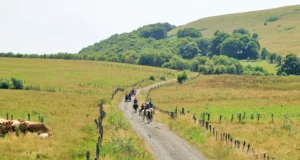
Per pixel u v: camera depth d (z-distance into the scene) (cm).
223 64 18575
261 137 3594
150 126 4012
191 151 2773
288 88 10750
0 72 12050
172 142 3103
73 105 5922
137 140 2977
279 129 4097
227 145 2764
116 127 3506
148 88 11325
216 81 12419
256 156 2561
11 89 8312
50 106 5481
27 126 2856
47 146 2436
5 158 2041
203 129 3456
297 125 4412
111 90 9862
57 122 3756
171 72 17088
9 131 2800
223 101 8131
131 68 17325
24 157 2108
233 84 11825
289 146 3172
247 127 4272
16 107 5081
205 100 8419
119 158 2328
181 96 9131
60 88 9475
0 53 18600
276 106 6912
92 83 11362
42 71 13362
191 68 19775
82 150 2459
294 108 6462
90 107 5728
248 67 19012
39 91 8062
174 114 4497
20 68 13675
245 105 7262
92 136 3053
